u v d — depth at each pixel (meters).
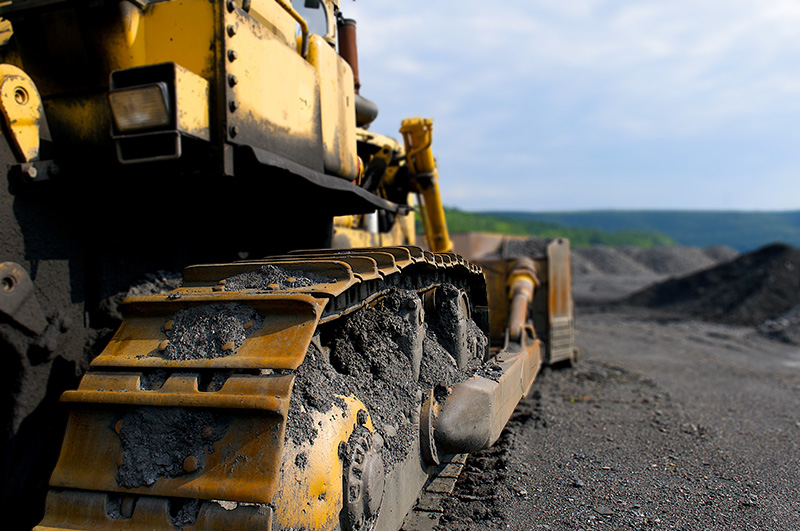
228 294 2.44
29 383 2.48
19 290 2.38
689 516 3.76
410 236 7.02
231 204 3.31
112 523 2.12
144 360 2.32
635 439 5.50
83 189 2.68
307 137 3.17
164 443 2.17
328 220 4.20
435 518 3.46
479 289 4.80
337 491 2.34
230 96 2.51
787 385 9.16
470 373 3.93
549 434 5.57
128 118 2.29
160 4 2.58
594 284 38.19
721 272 24.36
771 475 4.61
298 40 3.39
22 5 2.58
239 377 2.20
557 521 3.62
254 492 2.02
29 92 2.51
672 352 12.60
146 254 2.94
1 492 2.40
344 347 3.06
